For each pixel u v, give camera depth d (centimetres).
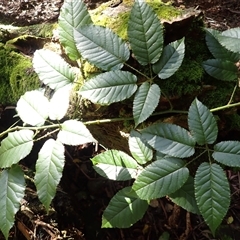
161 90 48
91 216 66
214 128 45
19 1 72
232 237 67
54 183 45
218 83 51
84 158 73
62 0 72
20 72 59
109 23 52
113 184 71
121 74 46
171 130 45
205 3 92
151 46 46
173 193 47
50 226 58
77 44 46
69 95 53
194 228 67
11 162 47
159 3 52
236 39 47
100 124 54
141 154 48
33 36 63
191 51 51
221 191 43
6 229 47
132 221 48
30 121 48
